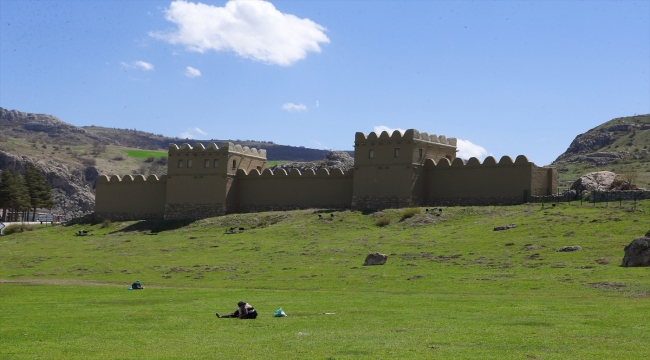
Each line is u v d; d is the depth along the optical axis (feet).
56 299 130.93
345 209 270.46
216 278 172.14
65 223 327.47
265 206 296.51
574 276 139.64
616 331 83.20
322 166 428.97
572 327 86.22
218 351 74.59
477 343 77.20
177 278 176.45
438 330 85.87
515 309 103.91
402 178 263.49
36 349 76.64
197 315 103.65
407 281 149.28
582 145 595.06
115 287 157.69
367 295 130.31
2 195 387.75
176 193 306.35
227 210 298.35
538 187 247.91
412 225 232.32
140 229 290.15
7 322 97.14
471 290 133.80
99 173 654.53
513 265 158.30
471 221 225.56
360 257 188.96
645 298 113.39
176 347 77.15
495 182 251.39
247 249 217.36
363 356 71.20
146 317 101.65
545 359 69.00
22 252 247.50
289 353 73.15
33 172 425.28
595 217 201.05
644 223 187.52
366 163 271.69
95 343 80.07
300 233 238.48
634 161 489.67
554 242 178.81
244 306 100.01
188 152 306.14
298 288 150.00
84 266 205.46
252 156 316.60
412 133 263.70
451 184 261.44
